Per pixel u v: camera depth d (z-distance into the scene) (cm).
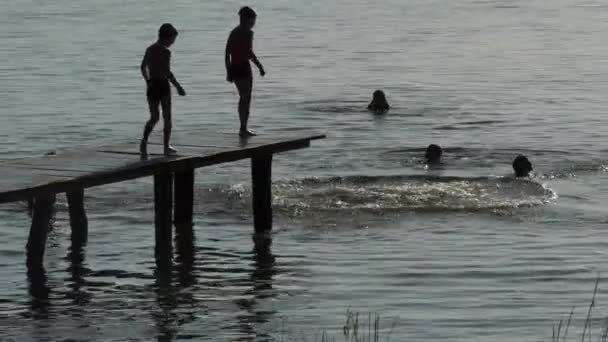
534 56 8806
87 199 3928
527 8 14062
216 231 3519
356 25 11812
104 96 6681
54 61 8556
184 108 6253
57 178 2909
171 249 3303
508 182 4144
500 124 5591
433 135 5291
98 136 5359
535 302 2764
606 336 2491
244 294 2888
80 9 14150
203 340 2516
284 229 3519
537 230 3491
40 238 3178
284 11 13775
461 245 3319
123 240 3434
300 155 4762
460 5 14588
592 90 6819
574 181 4212
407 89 6950
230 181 4222
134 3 15100
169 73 3234
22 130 5494
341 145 5022
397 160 4656
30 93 6800
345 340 2486
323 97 6644
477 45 9694
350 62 8469
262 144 3384
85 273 3092
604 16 12756
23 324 2648
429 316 2658
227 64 3500
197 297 2862
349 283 2964
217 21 12356
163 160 3145
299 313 2711
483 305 2742
